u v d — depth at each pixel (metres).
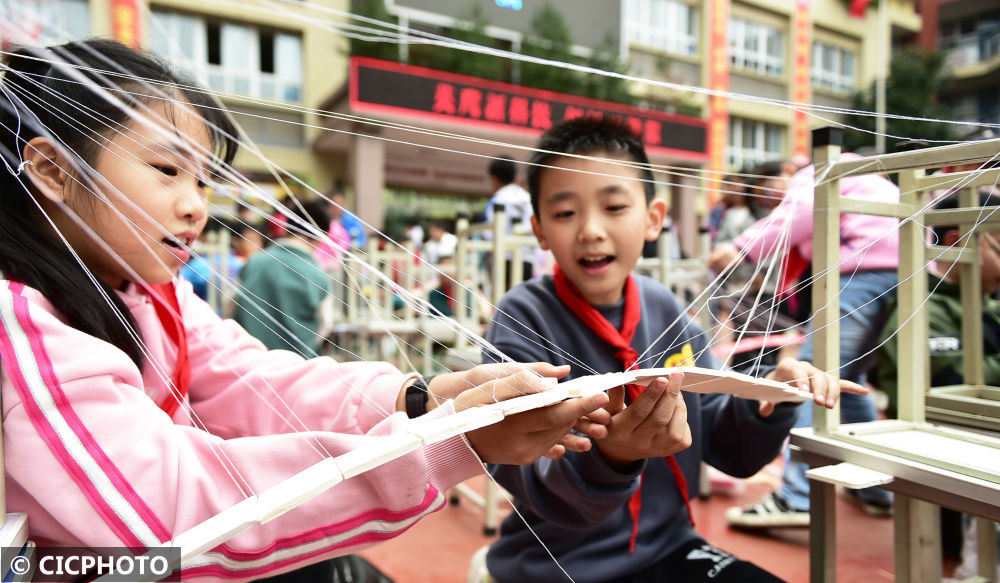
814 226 0.68
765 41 9.16
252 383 0.70
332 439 0.45
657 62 8.40
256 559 0.42
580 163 0.75
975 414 0.72
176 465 0.42
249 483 0.44
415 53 6.15
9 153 0.44
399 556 1.38
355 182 6.03
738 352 1.30
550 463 0.65
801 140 9.22
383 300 2.50
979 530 1.06
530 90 6.27
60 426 0.39
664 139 7.14
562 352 0.81
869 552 1.36
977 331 0.87
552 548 0.77
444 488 0.49
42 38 0.46
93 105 0.45
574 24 7.63
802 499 1.52
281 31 6.44
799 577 1.27
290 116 6.49
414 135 6.09
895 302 1.29
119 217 0.46
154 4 5.65
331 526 0.45
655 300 0.93
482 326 2.18
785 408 0.74
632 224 0.76
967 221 0.76
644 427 0.51
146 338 0.59
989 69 8.00
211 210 0.52
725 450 0.84
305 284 1.75
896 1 9.34
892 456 0.59
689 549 0.78
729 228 2.63
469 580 0.99
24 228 0.47
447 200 8.56
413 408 0.63
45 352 0.41
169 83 0.50
